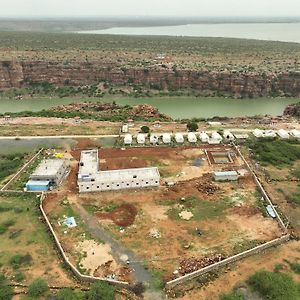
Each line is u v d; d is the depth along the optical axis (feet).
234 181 323.37
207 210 282.56
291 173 337.93
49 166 329.72
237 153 374.43
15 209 284.41
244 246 242.78
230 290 209.87
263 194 301.63
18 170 344.28
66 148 389.60
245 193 304.91
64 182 321.32
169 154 371.76
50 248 242.78
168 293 207.41
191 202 292.40
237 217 273.95
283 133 418.10
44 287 207.62
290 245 246.68
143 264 228.22
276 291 205.16
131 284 212.43
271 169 344.69
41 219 272.31
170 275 219.00
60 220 271.28
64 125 456.45
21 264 228.63
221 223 267.18
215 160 363.97
